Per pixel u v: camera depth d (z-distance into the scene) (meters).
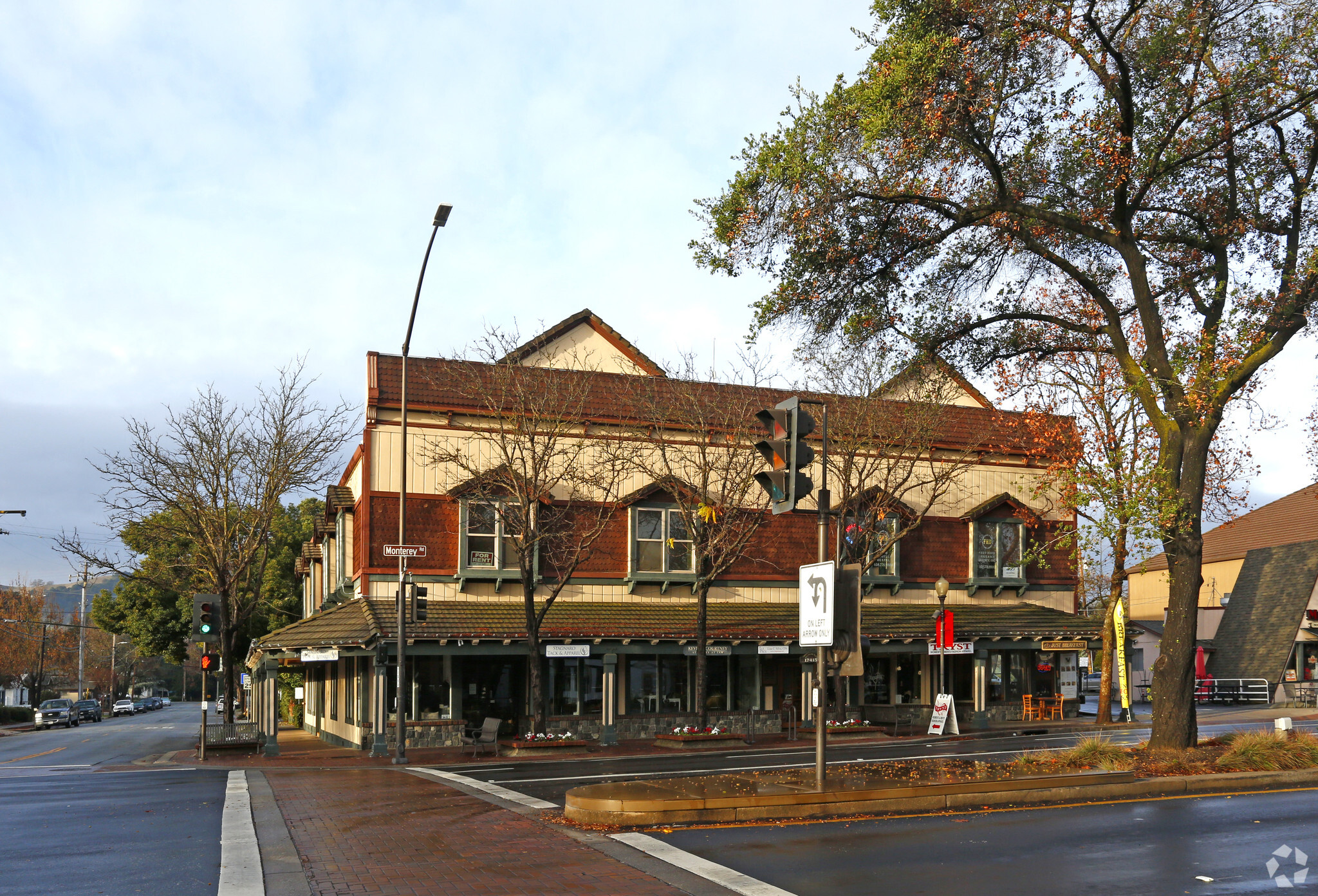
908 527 31.48
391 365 28.95
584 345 32.03
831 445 31.38
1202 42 17.30
